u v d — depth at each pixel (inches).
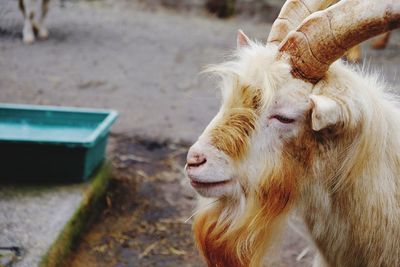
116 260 82.0
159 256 83.7
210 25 284.0
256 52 56.1
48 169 89.7
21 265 71.4
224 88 56.2
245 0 314.7
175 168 110.8
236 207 56.8
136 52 207.5
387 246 56.0
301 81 53.9
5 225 78.2
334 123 52.3
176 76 177.5
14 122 102.4
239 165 54.8
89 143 88.2
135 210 93.9
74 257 80.5
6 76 162.4
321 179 55.7
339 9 52.2
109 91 156.8
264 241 57.0
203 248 59.3
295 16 58.2
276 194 55.2
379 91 57.7
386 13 50.9
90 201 88.8
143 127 130.3
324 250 58.4
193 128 132.3
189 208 95.3
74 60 187.9
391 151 55.9
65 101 144.4
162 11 317.1
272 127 54.4
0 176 90.0
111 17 281.1
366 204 55.1
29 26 209.2
